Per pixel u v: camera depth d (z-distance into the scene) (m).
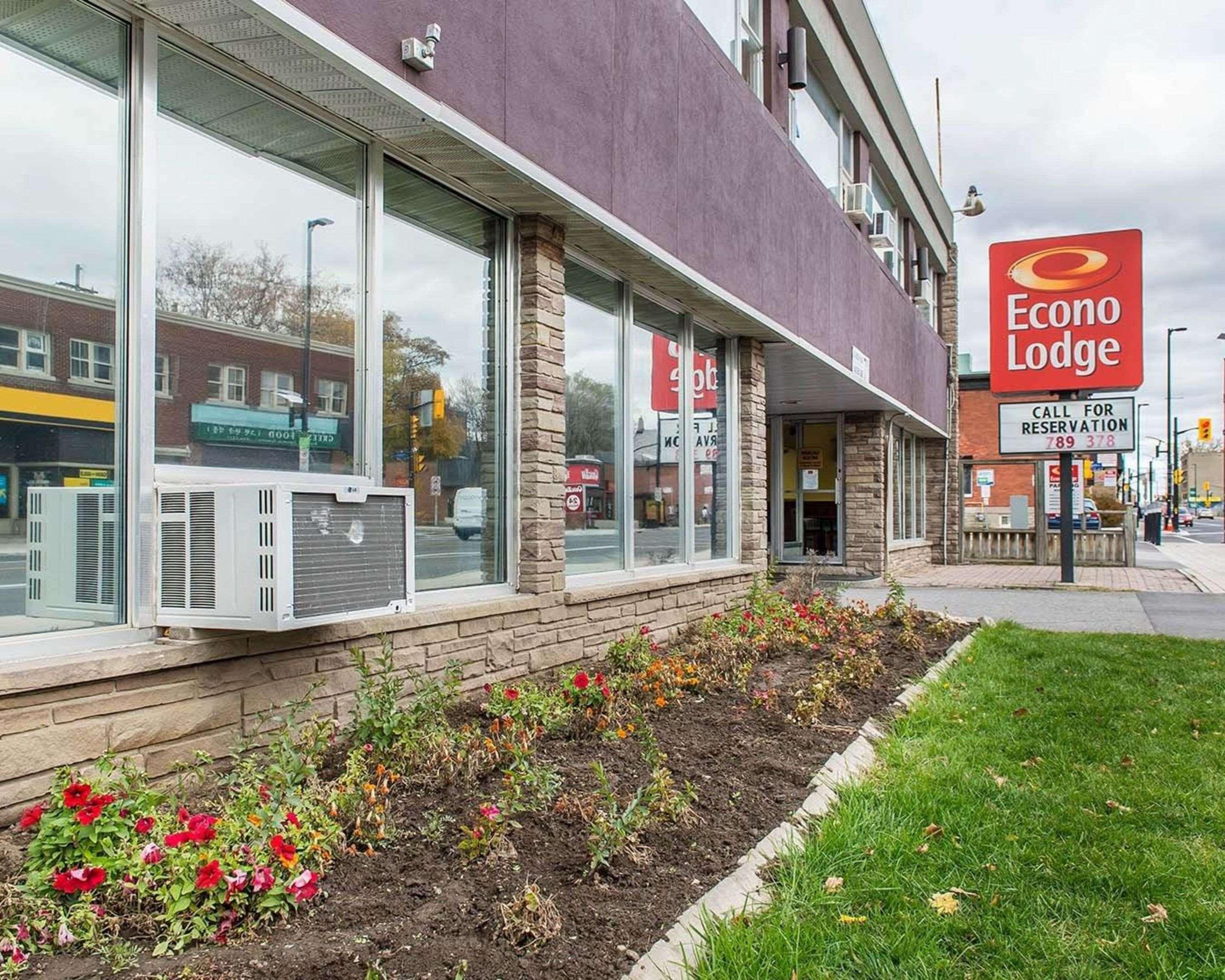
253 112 3.80
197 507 3.26
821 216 10.38
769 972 2.39
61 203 3.11
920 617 9.09
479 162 4.64
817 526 15.71
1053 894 3.00
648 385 7.41
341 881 2.68
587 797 3.33
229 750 3.44
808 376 11.38
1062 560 15.85
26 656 2.91
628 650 5.70
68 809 2.51
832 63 11.48
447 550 4.95
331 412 4.19
